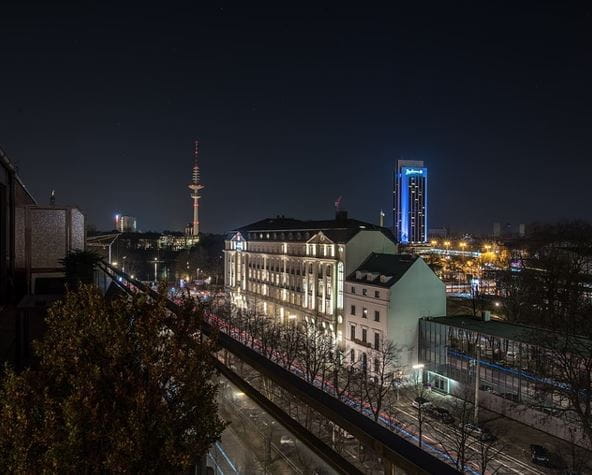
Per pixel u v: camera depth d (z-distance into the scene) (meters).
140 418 5.46
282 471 5.36
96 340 6.03
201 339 6.16
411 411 38.44
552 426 33.09
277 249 74.56
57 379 5.85
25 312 14.32
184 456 5.62
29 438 5.37
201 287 111.06
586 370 29.80
